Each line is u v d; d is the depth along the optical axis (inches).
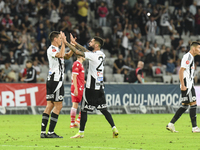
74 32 2770.7
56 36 1007.0
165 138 1008.9
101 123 1508.4
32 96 1990.7
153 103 2112.5
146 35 3127.5
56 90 1001.5
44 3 3016.7
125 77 2514.8
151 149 799.1
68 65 2620.6
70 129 1277.1
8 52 2812.5
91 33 3137.3
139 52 2987.2
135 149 791.7
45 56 2711.6
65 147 821.9
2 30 2758.4
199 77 2930.6
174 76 2854.3
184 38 3324.3
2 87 1950.1
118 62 2743.6
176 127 1343.5
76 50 969.5
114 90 2059.5
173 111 2133.4
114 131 1003.3
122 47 2940.5
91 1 3238.2
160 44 3201.3
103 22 3144.7
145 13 3147.1
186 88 1150.3
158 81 2886.3
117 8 3149.6
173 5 3479.3
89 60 986.7
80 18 3004.4
